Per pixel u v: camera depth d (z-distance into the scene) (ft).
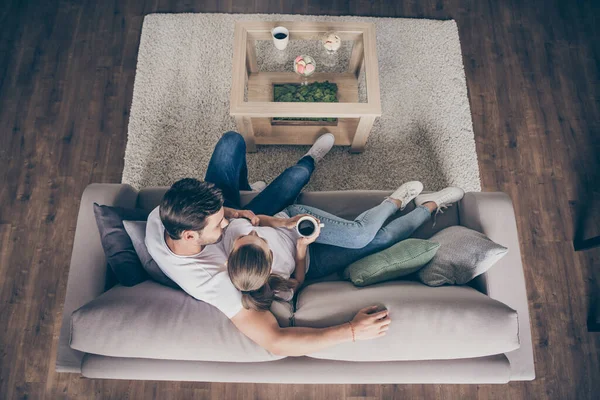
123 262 4.19
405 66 7.80
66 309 4.42
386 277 4.35
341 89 6.63
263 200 5.20
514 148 7.34
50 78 7.68
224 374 4.11
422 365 4.09
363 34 6.17
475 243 4.30
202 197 3.54
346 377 4.09
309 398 6.02
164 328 3.67
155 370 4.10
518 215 6.96
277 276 4.20
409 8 8.27
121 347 3.67
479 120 7.51
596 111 7.62
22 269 6.56
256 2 8.24
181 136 7.27
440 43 7.97
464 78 7.73
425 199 5.44
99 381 6.04
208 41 7.88
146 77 7.63
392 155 7.20
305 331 3.70
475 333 3.65
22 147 7.24
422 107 7.52
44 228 6.79
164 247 3.86
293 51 7.38
